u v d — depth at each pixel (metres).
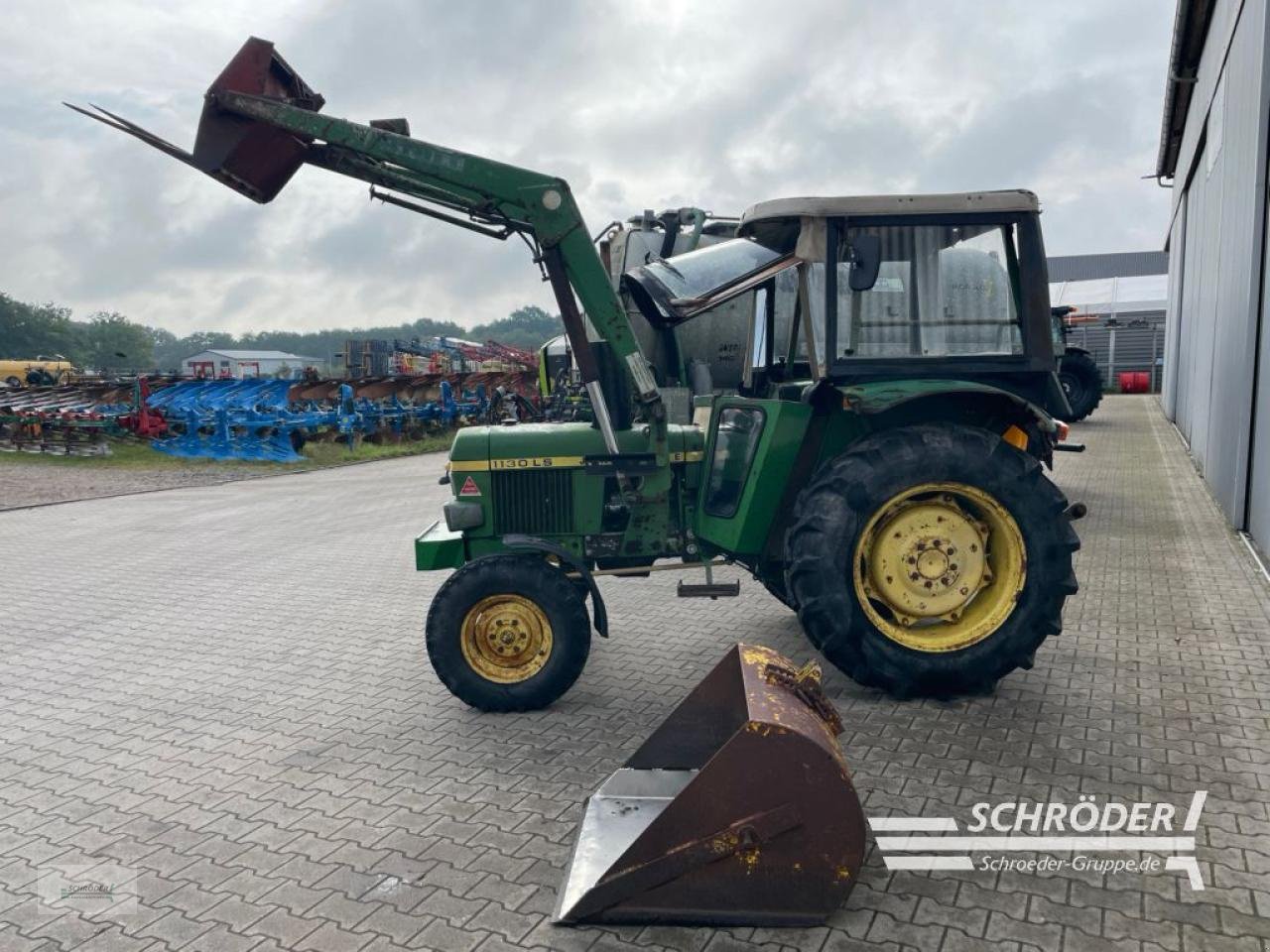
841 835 2.77
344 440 20.98
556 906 2.95
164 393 20.20
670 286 4.86
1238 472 8.10
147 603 7.39
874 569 4.55
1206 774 3.67
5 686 5.43
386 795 3.79
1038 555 4.43
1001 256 4.75
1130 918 2.79
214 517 12.00
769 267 4.81
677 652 5.54
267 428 18.70
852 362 4.71
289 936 2.86
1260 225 7.68
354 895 3.07
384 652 5.84
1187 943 2.66
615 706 4.70
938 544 4.53
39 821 3.69
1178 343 17.50
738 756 2.78
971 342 4.77
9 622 6.92
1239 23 8.91
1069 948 2.65
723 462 5.01
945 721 4.25
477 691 4.61
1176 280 18.12
